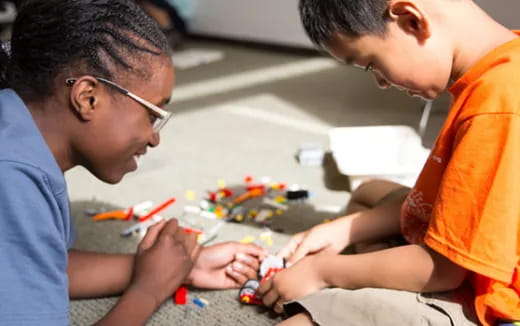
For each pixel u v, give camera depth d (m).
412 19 0.77
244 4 3.45
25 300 0.67
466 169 0.73
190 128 2.03
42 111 0.71
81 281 1.00
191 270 1.06
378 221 1.05
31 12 0.70
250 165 1.68
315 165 1.67
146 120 0.74
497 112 0.71
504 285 0.78
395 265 0.82
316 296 0.87
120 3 0.73
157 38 0.74
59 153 0.73
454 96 0.82
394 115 2.14
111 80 0.70
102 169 0.76
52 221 0.69
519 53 0.75
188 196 1.47
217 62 3.15
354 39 0.80
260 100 2.39
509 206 0.71
